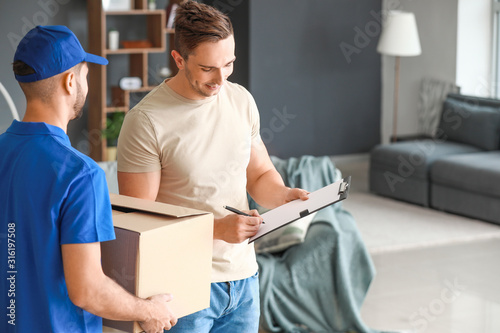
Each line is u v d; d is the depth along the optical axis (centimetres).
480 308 408
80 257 142
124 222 159
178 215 163
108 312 147
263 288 354
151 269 155
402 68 846
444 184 629
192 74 182
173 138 191
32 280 146
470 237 550
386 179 686
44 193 142
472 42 772
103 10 677
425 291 437
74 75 149
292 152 817
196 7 180
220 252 194
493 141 683
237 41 791
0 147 150
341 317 362
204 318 193
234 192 199
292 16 788
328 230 359
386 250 519
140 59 721
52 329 145
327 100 829
